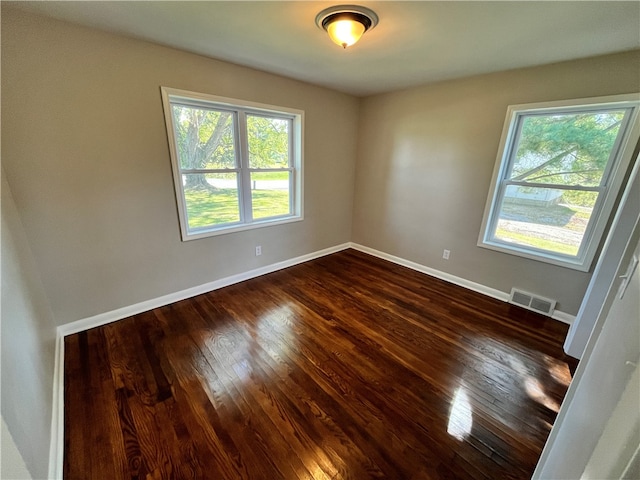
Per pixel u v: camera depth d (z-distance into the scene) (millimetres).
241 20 1715
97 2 1521
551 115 2432
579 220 2408
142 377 1768
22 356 1115
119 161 2146
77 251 2088
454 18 1626
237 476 1241
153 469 1260
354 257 4074
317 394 1676
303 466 1289
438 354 2045
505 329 2363
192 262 2758
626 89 2014
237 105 2674
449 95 2975
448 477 1259
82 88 1896
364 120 3865
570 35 1779
